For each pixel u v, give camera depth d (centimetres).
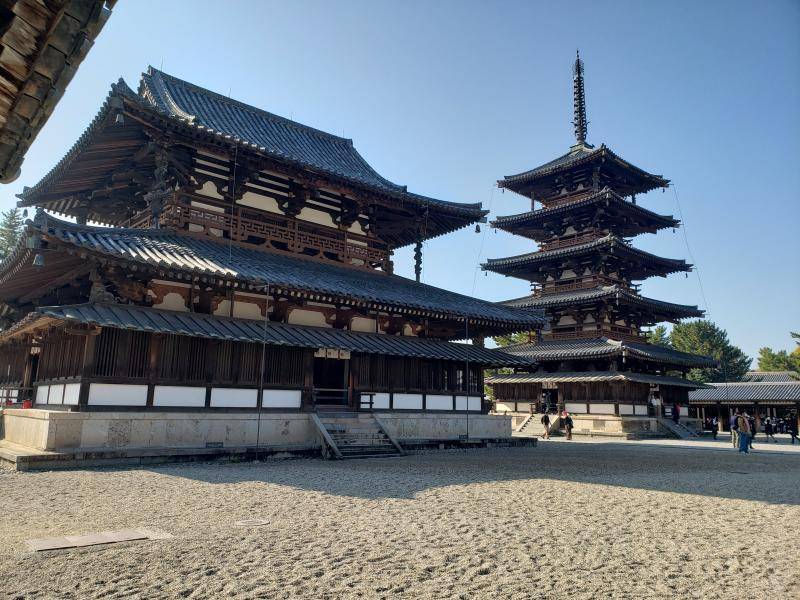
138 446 1808
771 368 9869
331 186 2786
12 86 485
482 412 3047
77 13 434
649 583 689
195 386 1981
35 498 1152
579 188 5731
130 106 2020
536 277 5994
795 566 777
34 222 1653
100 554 754
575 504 1223
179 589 624
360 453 2198
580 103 6297
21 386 2444
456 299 3153
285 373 2236
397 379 2667
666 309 5303
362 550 801
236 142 2333
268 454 2002
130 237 2002
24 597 593
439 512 1092
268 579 665
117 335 1844
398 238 3597
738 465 2250
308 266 2653
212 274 1964
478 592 641
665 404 5169
